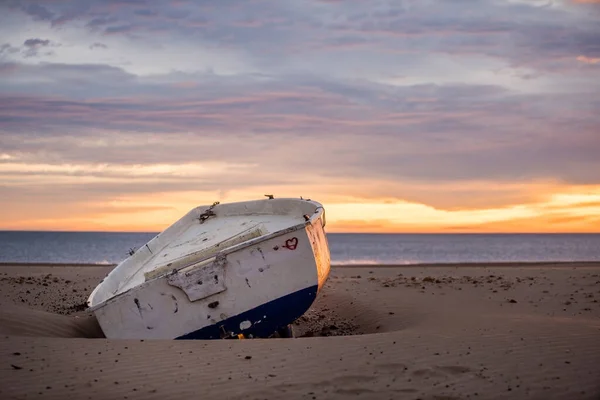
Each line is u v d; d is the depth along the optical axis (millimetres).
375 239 148375
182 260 10398
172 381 6758
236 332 9602
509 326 9461
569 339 8367
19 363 7359
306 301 9820
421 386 6484
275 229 12266
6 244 86938
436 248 80938
